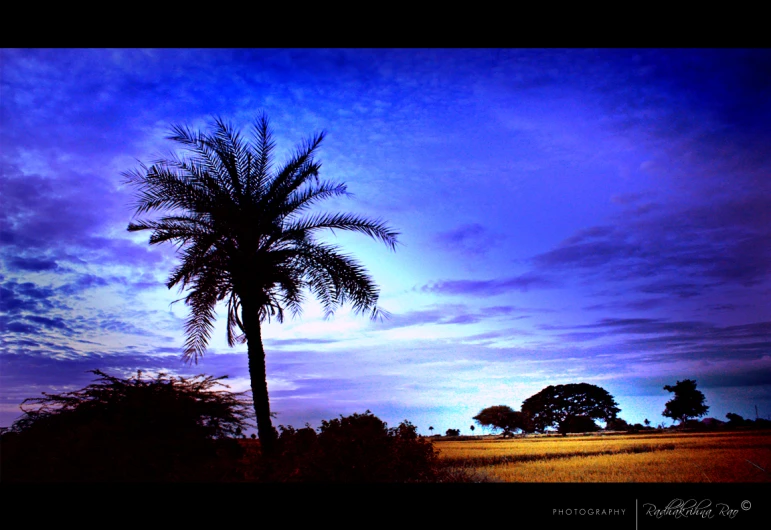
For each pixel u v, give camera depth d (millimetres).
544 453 30562
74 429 11625
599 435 64188
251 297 15344
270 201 15711
